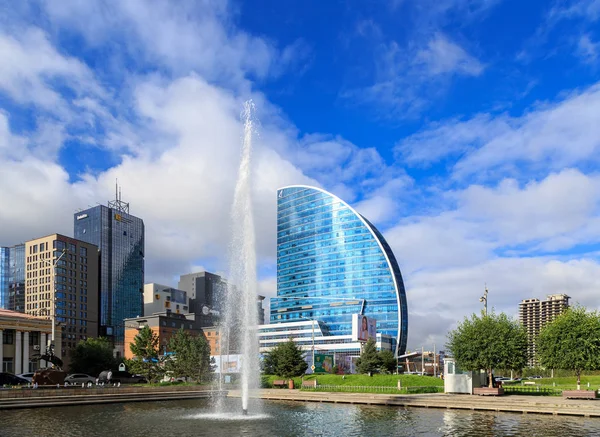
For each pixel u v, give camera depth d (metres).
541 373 145.25
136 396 63.16
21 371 127.88
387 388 69.00
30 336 135.12
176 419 42.56
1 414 46.62
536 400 51.16
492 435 33.34
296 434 34.31
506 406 48.62
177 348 89.25
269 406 55.78
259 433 34.78
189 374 87.38
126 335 185.62
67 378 92.19
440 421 40.84
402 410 50.38
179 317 188.00
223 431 35.59
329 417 44.00
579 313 62.78
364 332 154.25
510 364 59.81
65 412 48.38
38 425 38.62
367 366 113.31
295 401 63.28
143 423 39.94
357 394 62.34
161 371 87.56
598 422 39.72
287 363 89.31
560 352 60.91
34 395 54.72
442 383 80.44
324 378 85.00
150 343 87.88
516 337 60.78
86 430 35.94
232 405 56.97
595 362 58.88
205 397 69.56
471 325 63.41
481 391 59.78
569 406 45.66
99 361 139.88
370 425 38.66
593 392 52.09
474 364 60.50
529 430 35.38
